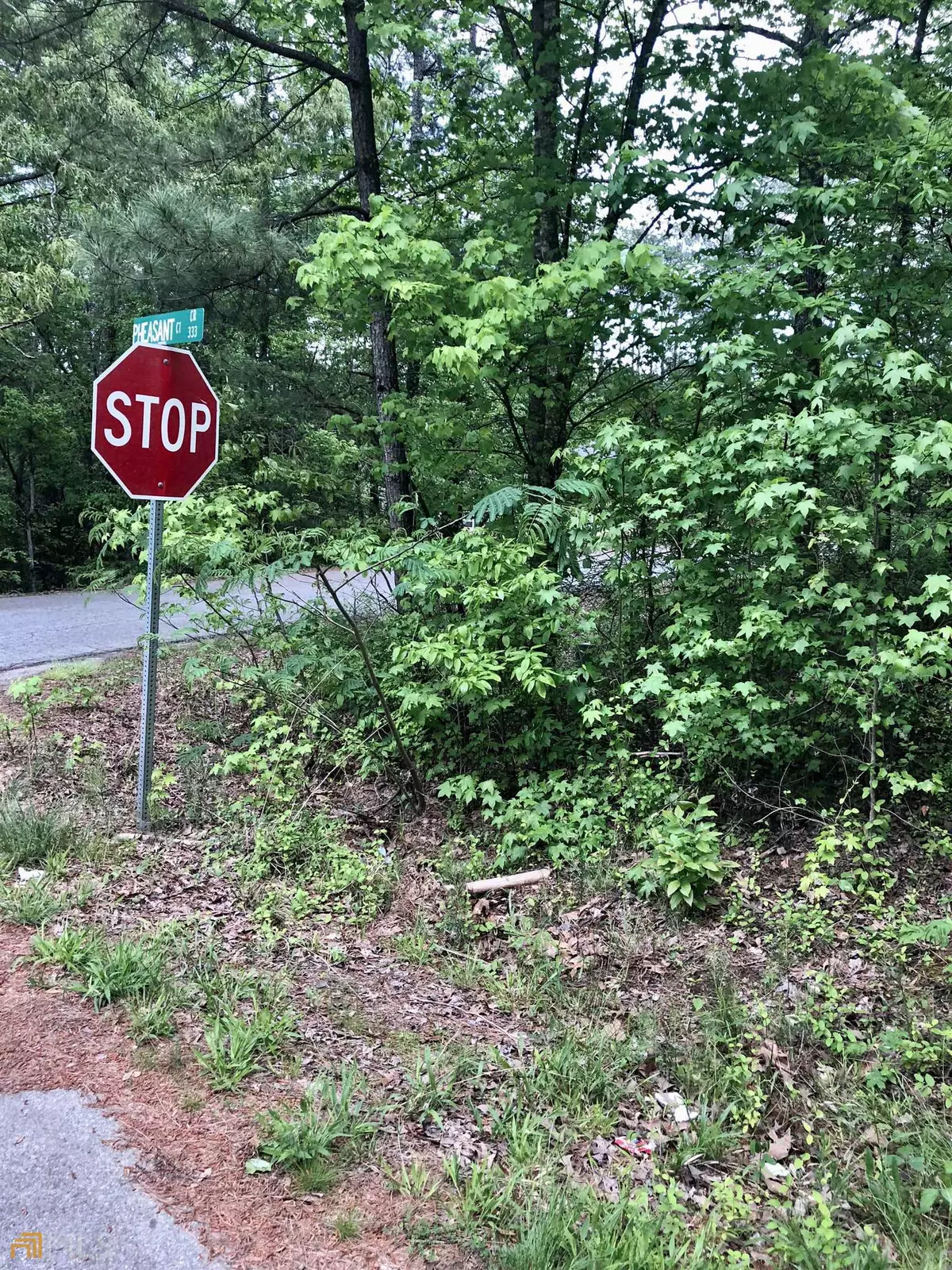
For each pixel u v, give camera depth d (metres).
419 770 6.12
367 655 5.61
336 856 5.13
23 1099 2.60
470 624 5.62
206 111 11.07
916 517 4.96
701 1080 3.35
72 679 7.91
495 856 5.41
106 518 6.93
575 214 7.97
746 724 4.94
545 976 4.15
